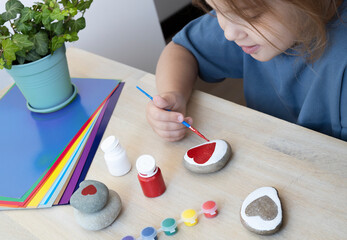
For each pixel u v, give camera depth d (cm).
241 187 71
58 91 96
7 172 84
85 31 144
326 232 61
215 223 66
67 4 90
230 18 73
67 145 88
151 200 73
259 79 110
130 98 97
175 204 71
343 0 81
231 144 79
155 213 70
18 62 90
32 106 99
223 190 71
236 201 69
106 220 69
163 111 82
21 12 88
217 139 81
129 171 79
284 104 107
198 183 74
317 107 94
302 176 70
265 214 63
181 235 66
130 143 85
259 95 113
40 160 86
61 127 93
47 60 90
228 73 116
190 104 92
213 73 114
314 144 75
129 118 92
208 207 66
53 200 76
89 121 93
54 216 74
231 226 65
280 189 69
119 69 108
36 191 79
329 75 87
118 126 90
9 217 75
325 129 97
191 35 111
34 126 95
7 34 89
